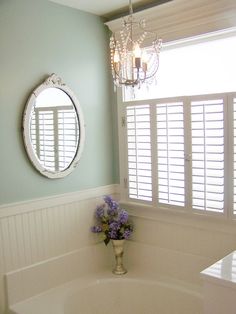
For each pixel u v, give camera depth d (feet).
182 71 8.55
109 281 8.88
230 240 7.80
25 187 7.92
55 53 8.41
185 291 8.10
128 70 4.99
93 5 8.68
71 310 8.19
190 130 8.11
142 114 9.05
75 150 8.96
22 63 7.74
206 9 7.62
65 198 8.75
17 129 7.72
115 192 10.10
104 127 9.80
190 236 8.50
